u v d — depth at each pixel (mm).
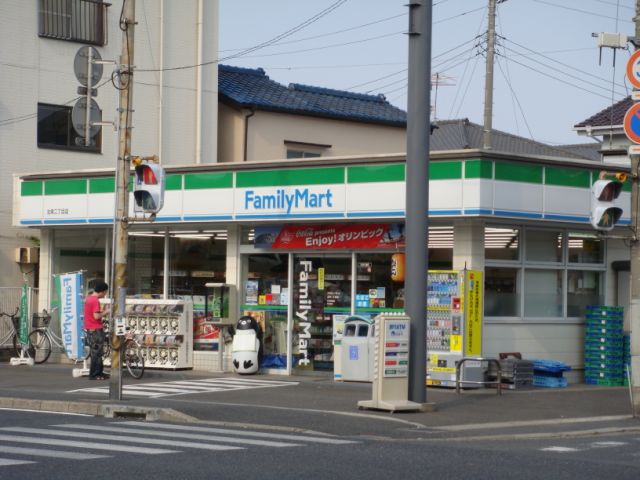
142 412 16031
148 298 25469
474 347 20328
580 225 22047
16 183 26781
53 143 30250
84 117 19016
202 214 23594
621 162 32656
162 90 31938
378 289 22109
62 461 10750
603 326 22234
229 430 14367
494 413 16844
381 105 36938
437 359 20344
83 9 30812
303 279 23250
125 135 17594
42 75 30031
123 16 17594
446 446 13062
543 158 20641
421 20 16500
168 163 31984
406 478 9992
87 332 22422
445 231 21203
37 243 29672
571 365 22500
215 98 32781
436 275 20531
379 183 21062
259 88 34188
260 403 17891
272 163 22500
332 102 35281
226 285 23766
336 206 21609
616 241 23406
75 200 25672
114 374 17688
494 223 21234
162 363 24219
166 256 25344
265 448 12141
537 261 22078
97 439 12797
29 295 27078
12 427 14203
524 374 20641
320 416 15812
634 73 16359
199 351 24484
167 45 32125
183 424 15102
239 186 23078
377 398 16594
